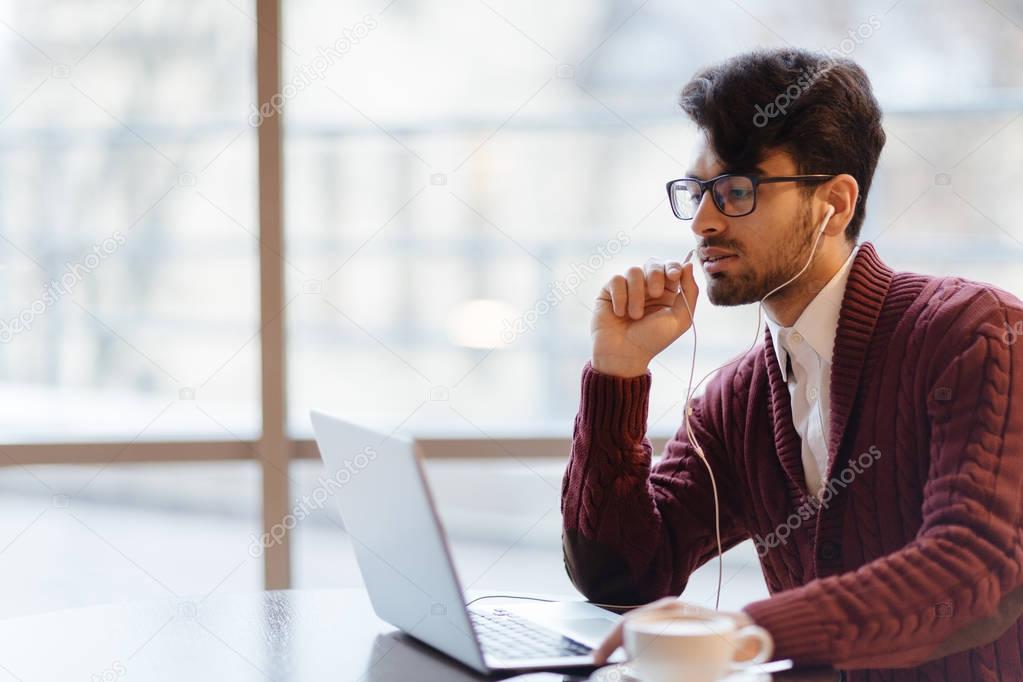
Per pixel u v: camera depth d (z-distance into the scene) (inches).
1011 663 49.0
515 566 135.8
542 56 120.3
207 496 155.0
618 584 55.8
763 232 52.4
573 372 130.3
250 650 45.8
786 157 52.3
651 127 122.5
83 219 112.0
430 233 123.7
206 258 114.4
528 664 41.4
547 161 123.6
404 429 100.1
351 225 121.3
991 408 46.4
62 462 95.3
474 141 121.7
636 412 56.7
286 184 97.3
